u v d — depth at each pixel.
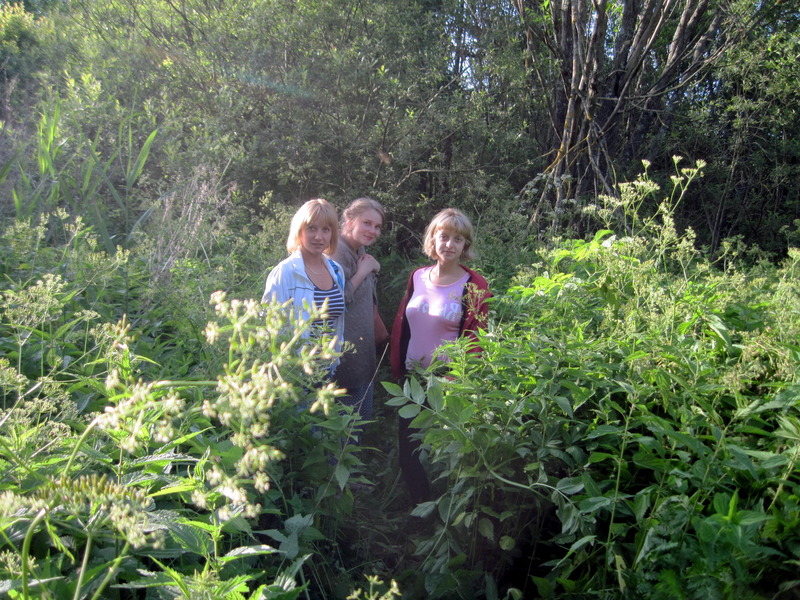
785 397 1.96
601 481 2.35
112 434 1.68
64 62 7.31
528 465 2.34
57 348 2.54
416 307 3.80
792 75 9.80
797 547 1.70
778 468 1.95
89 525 1.29
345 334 3.84
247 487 2.20
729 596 1.64
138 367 2.60
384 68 6.70
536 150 8.10
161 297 3.39
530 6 7.80
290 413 2.66
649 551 1.80
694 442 1.91
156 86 6.80
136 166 5.23
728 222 11.27
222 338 2.70
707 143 10.77
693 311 2.78
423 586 2.64
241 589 1.44
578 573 2.29
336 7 6.88
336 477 2.61
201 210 4.61
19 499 1.18
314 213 3.46
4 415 1.75
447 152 7.13
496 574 2.67
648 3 6.43
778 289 3.12
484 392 2.63
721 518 1.67
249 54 6.58
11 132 5.56
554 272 3.78
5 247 3.54
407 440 3.27
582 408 2.52
